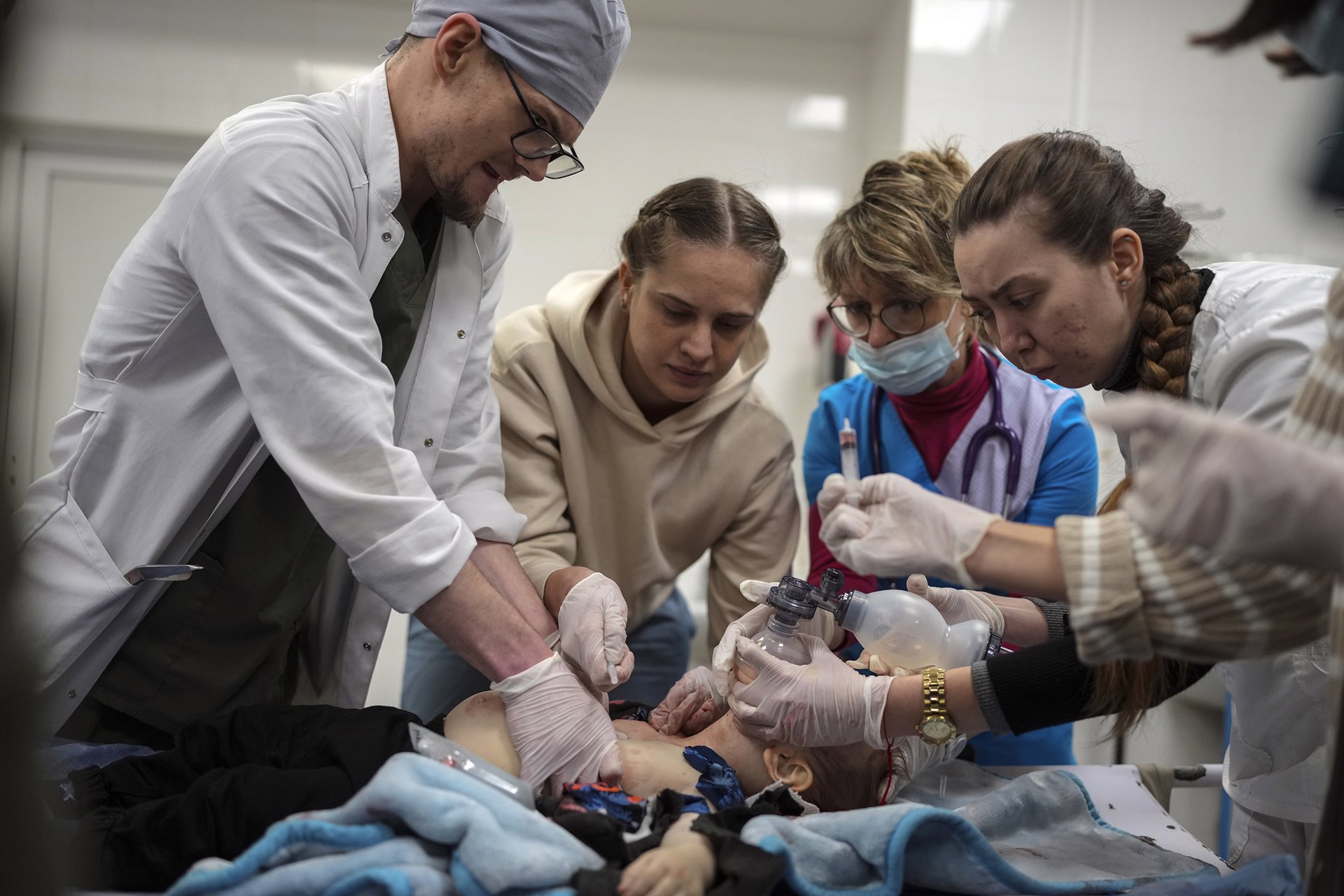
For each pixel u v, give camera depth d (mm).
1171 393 1293
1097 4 3430
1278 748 1468
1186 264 1354
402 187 1574
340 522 1322
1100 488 1945
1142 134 3441
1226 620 963
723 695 1489
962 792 1609
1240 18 897
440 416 1658
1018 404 1901
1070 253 1299
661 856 1049
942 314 1782
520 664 1355
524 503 1886
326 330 1343
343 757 1255
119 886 1166
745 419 2031
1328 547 820
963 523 1089
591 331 1932
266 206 1355
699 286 1728
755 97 3883
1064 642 1323
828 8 3658
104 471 1487
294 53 3619
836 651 1744
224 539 1531
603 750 1337
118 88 3551
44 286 3586
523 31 1439
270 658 1606
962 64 3412
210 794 1192
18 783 663
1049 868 1319
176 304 1442
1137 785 1633
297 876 1021
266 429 1340
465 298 1705
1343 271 960
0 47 535
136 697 1516
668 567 2025
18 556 668
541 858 1045
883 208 1763
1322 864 905
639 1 3662
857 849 1188
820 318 3754
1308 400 953
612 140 3828
